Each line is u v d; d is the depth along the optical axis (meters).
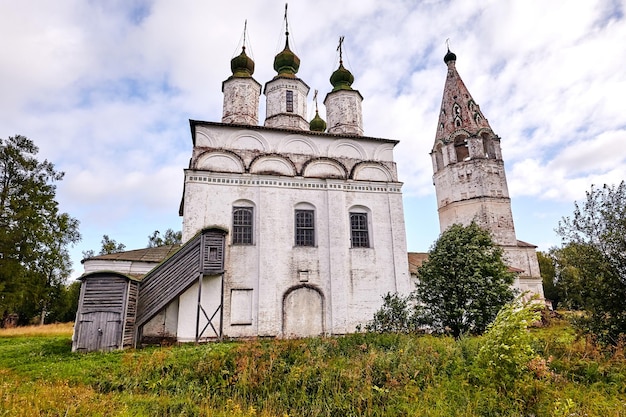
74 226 35.47
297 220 18.59
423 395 8.41
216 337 15.73
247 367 10.05
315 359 10.50
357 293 18.02
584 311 11.18
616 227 10.73
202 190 17.66
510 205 29.41
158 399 8.81
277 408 8.55
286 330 16.78
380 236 19.20
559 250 11.95
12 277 28.20
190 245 15.87
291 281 17.48
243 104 22.09
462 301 14.12
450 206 30.14
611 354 9.73
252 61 23.69
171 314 16.00
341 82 24.83
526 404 7.63
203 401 8.77
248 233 17.84
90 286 14.05
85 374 10.26
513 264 28.19
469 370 9.02
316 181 19.20
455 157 30.77
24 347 14.84
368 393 8.45
